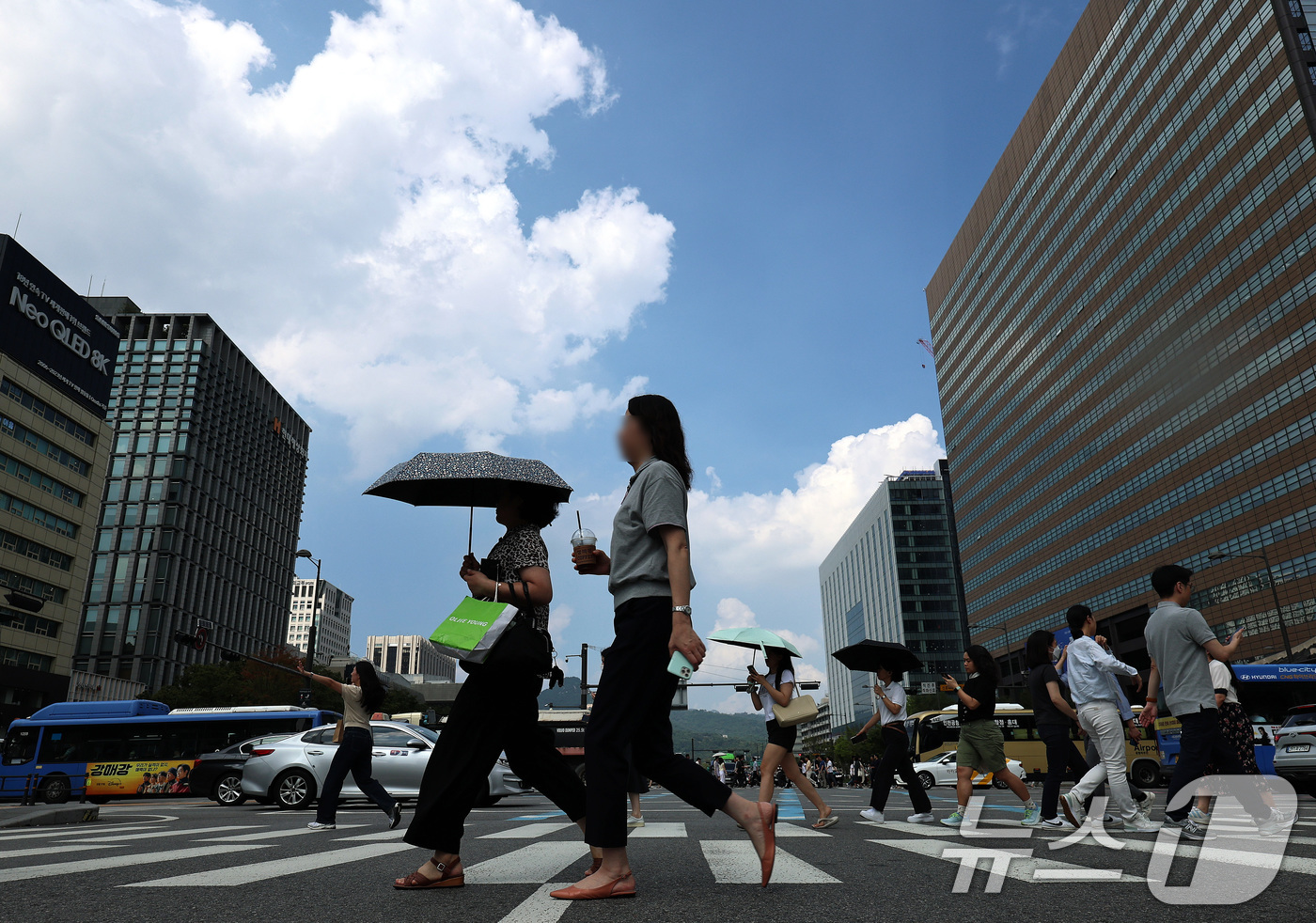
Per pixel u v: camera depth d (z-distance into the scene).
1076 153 76.12
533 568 3.05
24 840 5.46
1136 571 65.69
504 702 2.97
